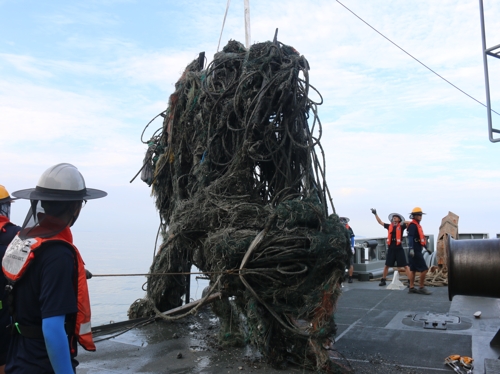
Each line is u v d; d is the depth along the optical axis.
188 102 5.92
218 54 5.63
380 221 10.20
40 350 2.25
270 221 4.28
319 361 4.25
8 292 2.31
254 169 5.26
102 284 12.71
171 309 6.45
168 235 6.11
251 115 4.72
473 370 4.28
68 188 2.41
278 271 4.23
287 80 4.73
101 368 4.66
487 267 4.54
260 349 4.75
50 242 2.27
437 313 6.92
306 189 4.82
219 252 4.46
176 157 6.20
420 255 8.90
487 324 6.11
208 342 5.56
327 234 4.34
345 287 9.91
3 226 3.11
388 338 5.52
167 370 4.58
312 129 4.90
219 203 4.80
